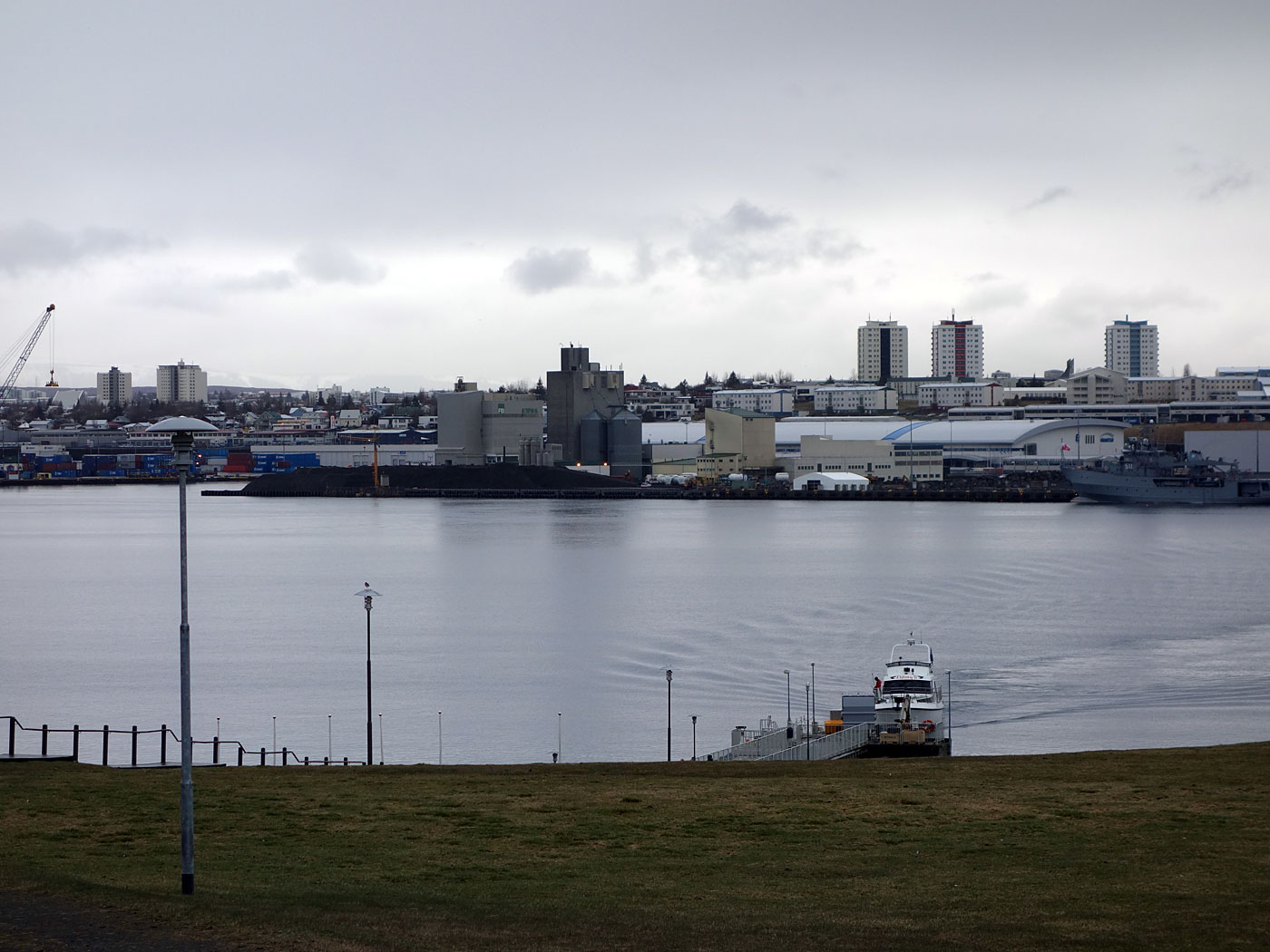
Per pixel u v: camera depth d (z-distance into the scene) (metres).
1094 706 101.88
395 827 39.78
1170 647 128.25
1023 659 122.44
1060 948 28.55
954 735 91.69
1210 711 99.75
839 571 199.50
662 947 28.66
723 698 107.38
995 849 37.50
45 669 126.06
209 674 122.31
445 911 31.12
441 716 102.44
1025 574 191.00
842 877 34.72
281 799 43.53
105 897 31.06
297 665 126.94
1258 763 51.94
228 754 89.88
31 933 28.14
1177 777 48.53
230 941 27.97
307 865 35.28
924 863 36.03
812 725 84.50
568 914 31.12
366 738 93.31
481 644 137.50
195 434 32.06
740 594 174.25
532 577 199.38
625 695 109.19
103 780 46.59
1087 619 146.88
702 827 40.06
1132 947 28.64
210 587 196.00
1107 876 34.56
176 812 41.19
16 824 39.00
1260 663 119.94
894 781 48.22
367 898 32.12
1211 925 30.11
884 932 29.83
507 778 48.75
